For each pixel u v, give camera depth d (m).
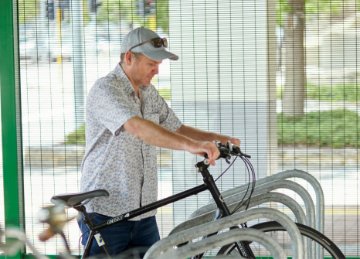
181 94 7.46
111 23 7.41
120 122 4.96
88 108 5.17
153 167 5.34
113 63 7.44
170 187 7.54
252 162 7.46
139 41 5.16
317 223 5.61
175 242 4.24
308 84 7.34
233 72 7.40
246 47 7.36
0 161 7.53
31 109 7.56
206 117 7.46
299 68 7.34
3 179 7.44
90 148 5.21
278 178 5.60
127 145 5.14
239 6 7.32
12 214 7.45
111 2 7.39
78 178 7.59
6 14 7.29
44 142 7.58
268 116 7.41
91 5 7.40
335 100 7.34
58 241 7.18
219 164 7.46
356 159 7.36
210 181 5.08
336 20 7.26
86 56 7.45
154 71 5.27
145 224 5.35
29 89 7.54
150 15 7.39
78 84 7.49
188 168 7.50
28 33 7.48
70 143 7.57
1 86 7.36
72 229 7.03
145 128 4.90
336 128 7.36
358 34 7.25
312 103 7.37
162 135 4.86
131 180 5.18
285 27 7.32
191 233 4.29
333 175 7.41
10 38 7.32
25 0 7.45
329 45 7.29
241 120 7.45
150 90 5.47
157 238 5.50
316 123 7.38
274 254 4.31
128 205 5.20
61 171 7.59
